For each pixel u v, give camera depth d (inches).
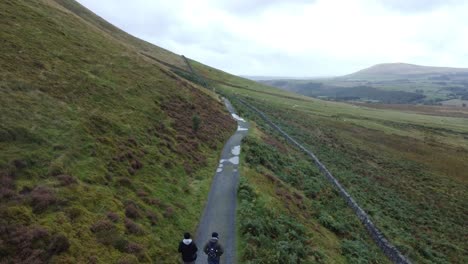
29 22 1931.6
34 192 766.5
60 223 706.8
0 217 663.8
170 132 1606.8
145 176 1107.3
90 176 936.3
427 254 1405.0
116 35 5157.5
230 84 5772.6
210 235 900.0
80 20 2743.6
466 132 5329.7
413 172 2923.2
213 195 1177.4
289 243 906.1
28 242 630.5
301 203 1343.5
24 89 1224.8
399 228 1600.6
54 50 1766.7
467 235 1828.2
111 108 1494.8
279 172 1636.3
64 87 1427.2
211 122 2128.4
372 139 4008.4
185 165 1350.9
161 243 797.9
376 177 2541.8
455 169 3228.3
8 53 1435.8
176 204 1019.9
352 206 1571.1
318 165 2146.9
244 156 1669.5
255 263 768.9
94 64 1909.4
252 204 1080.8
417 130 5019.7
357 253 1098.1
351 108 6899.6
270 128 2903.5
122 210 849.5
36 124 1055.6
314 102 6737.2
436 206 2213.3
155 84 2180.1
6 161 832.3
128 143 1252.5
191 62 6338.6
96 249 682.2
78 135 1113.4
